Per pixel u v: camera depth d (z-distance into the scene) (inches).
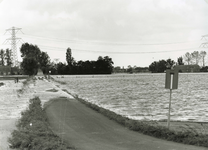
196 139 429.7
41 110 743.1
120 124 598.9
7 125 615.8
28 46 5900.6
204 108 1050.7
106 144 428.5
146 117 816.3
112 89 2290.8
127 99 1414.9
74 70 6978.4
